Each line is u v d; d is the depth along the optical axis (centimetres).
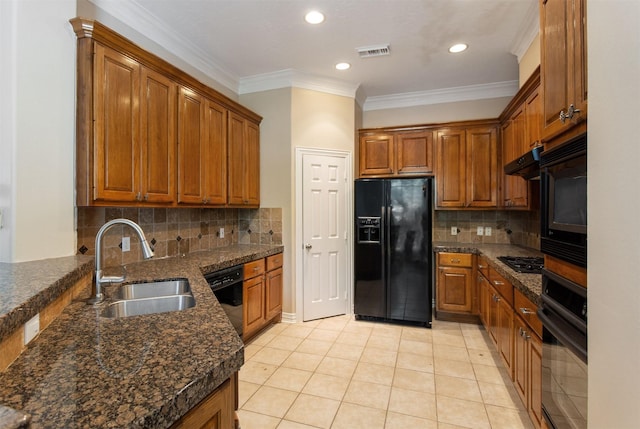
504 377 246
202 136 279
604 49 78
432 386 233
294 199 363
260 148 376
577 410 111
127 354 90
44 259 175
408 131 402
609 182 76
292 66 343
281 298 363
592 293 85
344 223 391
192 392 74
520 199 331
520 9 244
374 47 301
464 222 415
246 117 347
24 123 166
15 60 162
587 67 93
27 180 168
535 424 168
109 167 195
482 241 408
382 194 363
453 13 249
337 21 259
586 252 97
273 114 369
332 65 339
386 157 409
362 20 258
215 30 272
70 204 188
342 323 363
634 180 66
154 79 228
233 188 324
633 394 67
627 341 69
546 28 131
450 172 388
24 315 92
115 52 200
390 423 194
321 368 260
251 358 277
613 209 75
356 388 231
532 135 264
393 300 360
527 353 180
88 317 123
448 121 408
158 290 193
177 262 256
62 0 182
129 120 208
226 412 92
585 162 95
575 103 104
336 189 385
